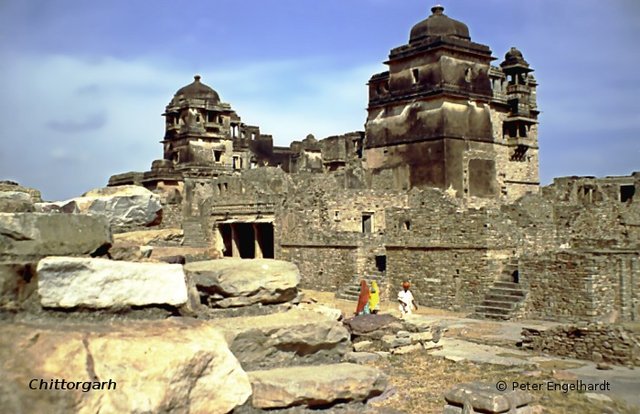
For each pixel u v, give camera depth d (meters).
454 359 18.80
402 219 35.75
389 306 33.62
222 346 8.70
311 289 41.28
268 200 44.56
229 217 46.62
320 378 10.45
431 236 34.19
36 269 7.93
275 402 9.91
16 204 10.83
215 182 51.78
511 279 31.59
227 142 77.94
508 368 17.83
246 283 11.42
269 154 90.56
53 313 7.99
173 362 7.92
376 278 37.16
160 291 8.90
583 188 54.44
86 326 7.97
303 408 10.23
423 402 12.96
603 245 34.47
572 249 31.12
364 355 18.02
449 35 52.53
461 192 51.50
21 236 8.34
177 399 7.90
